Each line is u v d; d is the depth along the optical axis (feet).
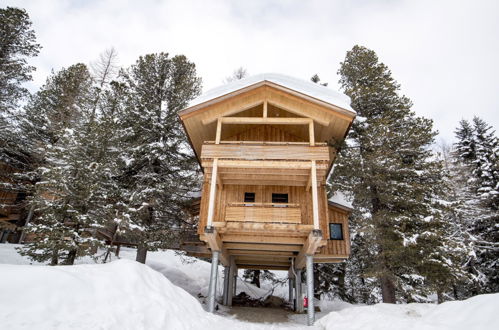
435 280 39.70
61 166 40.29
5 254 48.91
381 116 52.37
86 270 20.22
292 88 38.52
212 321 25.13
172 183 47.16
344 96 40.40
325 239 36.37
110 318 16.30
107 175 42.14
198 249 48.80
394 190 43.47
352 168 45.24
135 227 40.73
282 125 45.55
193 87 57.67
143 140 50.47
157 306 20.07
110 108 51.80
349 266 64.44
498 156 61.98
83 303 16.58
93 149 42.50
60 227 36.01
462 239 57.93
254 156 36.83
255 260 55.06
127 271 21.81
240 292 61.77
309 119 39.37
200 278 63.46
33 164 63.57
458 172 72.28
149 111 50.96
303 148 37.04
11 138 59.26
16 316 13.50
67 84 74.49
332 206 47.83
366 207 48.88
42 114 67.41
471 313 16.71
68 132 41.81
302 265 48.19
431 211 41.88
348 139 52.16
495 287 55.57
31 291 15.33
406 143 46.96
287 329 29.01
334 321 27.35
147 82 55.83
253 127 46.06
